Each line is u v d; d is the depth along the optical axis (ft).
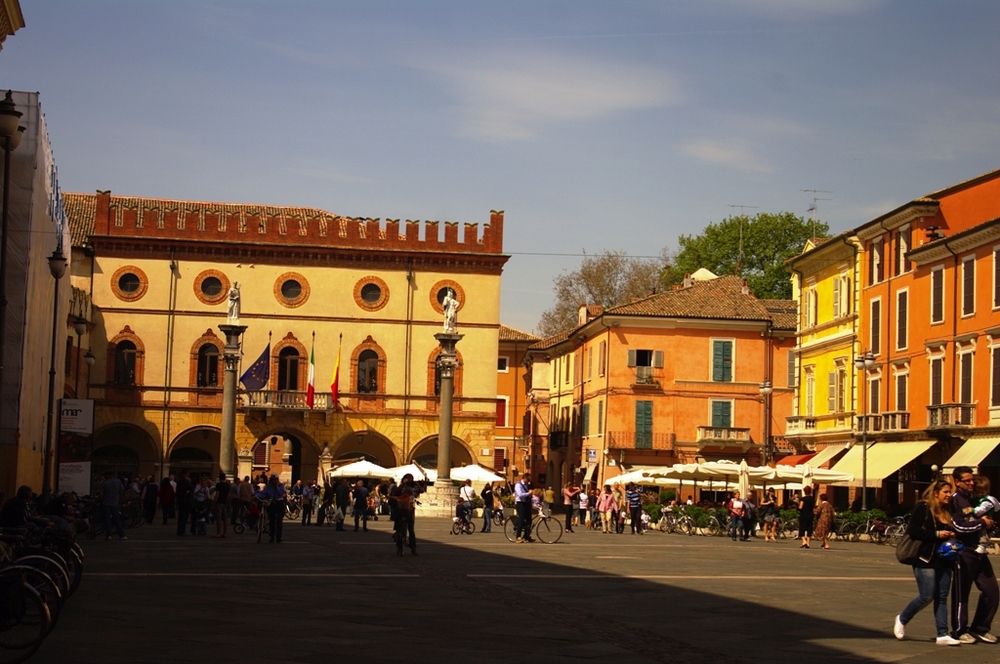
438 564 107.65
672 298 288.51
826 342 239.71
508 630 62.44
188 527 180.96
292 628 61.26
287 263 272.31
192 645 54.75
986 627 61.98
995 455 176.96
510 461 367.66
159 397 266.36
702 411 282.56
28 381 149.28
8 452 138.00
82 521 105.50
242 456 267.39
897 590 90.68
